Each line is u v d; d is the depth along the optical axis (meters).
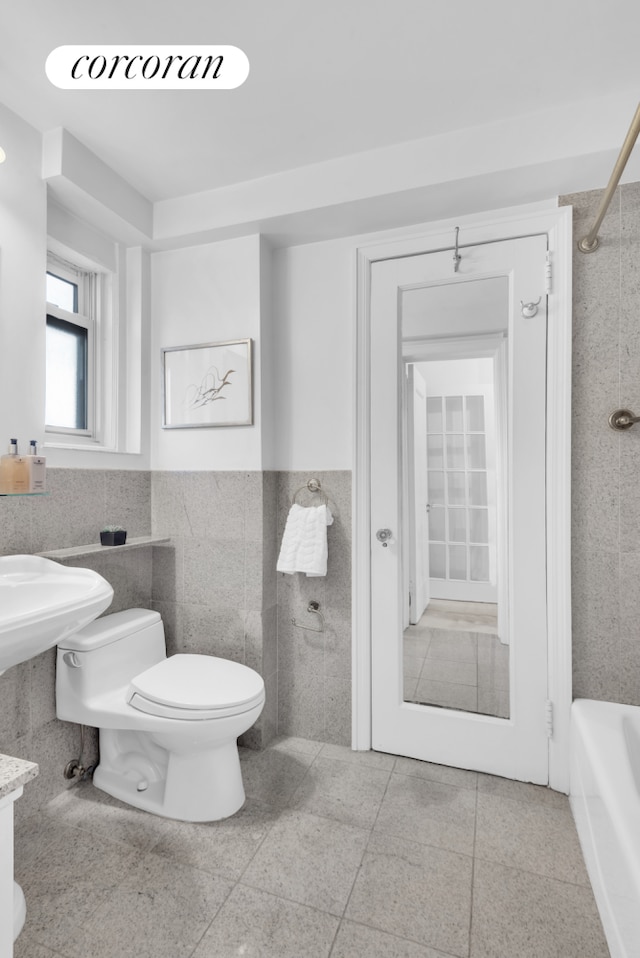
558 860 1.48
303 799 1.76
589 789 1.39
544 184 1.74
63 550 1.81
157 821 1.64
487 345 1.93
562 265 1.79
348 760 2.00
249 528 2.12
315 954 1.19
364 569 2.06
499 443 1.93
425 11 1.26
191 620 2.22
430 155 1.74
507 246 1.88
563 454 1.78
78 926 1.26
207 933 1.24
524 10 1.26
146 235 2.10
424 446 2.02
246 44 1.36
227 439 2.15
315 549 2.01
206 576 2.19
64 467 1.84
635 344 1.73
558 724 1.80
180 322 2.23
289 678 2.19
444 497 2.00
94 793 1.79
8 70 1.44
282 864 1.46
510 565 1.89
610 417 1.74
